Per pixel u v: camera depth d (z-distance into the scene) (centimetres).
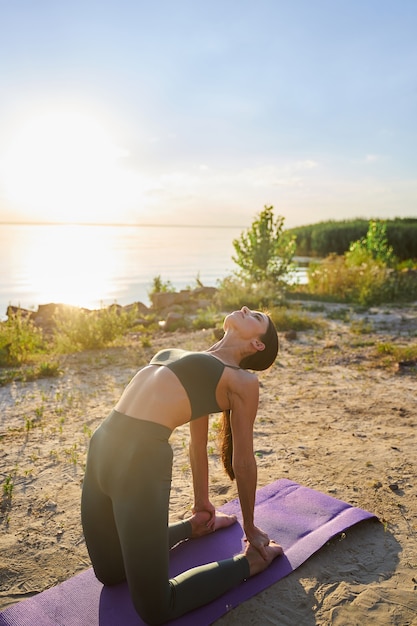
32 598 269
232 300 1384
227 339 283
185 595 248
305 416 551
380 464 432
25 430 520
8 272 2758
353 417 546
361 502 372
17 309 1326
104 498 251
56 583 290
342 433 502
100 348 930
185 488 399
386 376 700
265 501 360
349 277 1622
